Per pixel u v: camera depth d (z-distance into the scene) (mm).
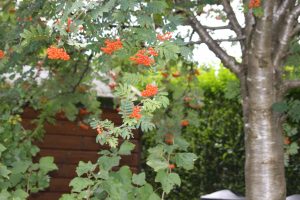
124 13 3502
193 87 7285
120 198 3992
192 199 7918
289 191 7504
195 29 5129
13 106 5957
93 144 8500
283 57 4812
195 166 7973
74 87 6586
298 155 7473
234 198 5273
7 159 4797
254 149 4621
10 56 4910
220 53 5039
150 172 8031
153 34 3471
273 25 4777
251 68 4672
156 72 3693
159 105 3309
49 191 8203
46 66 6551
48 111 6895
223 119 7961
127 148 4262
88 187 4152
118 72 7176
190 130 8047
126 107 3318
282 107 4477
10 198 4121
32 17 4773
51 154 8328
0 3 6121
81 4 3076
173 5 5066
